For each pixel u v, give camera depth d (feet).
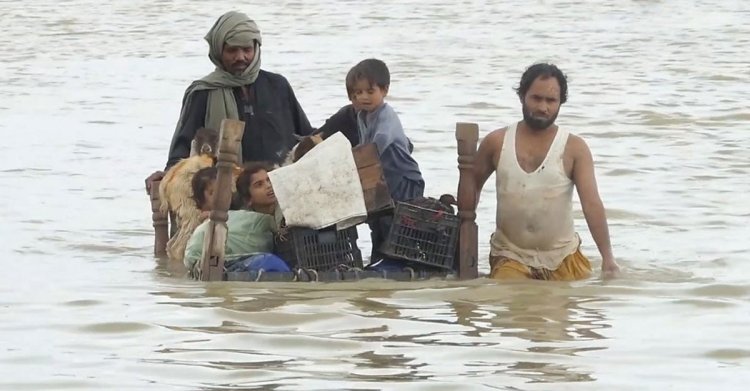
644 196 163.84
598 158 193.67
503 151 119.24
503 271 118.32
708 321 99.76
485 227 146.00
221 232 116.47
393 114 123.54
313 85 297.74
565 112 245.45
